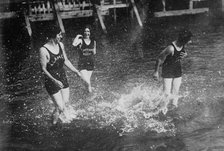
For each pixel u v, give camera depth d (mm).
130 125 5559
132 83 7891
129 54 11109
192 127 5352
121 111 6203
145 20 18953
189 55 10203
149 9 20484
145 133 5234
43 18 16656
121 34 15414
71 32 16422
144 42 13195
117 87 7672
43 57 5387
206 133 5109
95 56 11078
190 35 5531
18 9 19250
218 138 4930
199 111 5957
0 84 8430
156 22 18250
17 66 10414
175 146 4762
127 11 19531
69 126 5637
